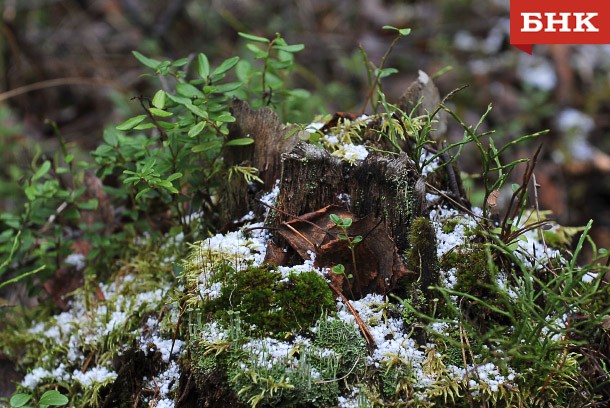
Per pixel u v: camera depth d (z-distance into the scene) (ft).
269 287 3.02
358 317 3.01
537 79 5.66
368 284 3.05
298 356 2.97
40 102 5.43
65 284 3.37
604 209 5.00
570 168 5.08
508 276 3.09
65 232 3.46
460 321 2.91
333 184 3.08
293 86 5.68
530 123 5.35
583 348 3.01
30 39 5.86
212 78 3.15
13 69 5.36
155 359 3.12
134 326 3.18
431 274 3.03
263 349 2.95
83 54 5.92
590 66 5.87
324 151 3.07
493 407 2.96
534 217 3.38
